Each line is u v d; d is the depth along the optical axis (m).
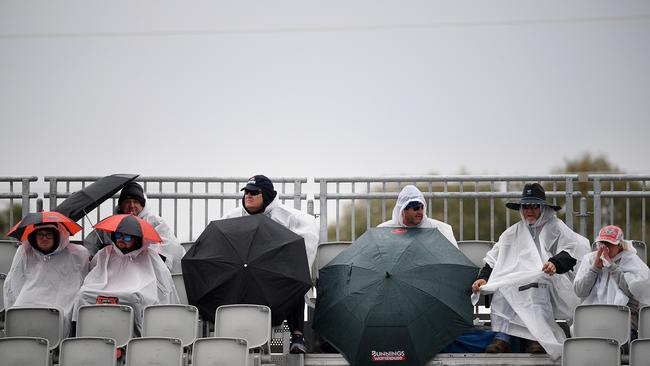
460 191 47.19
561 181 47.16
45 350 35.75
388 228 40.97
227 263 38.62
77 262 41.56
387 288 38.16
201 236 39.91
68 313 40.34
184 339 37.84
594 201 47.12
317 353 40.94
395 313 37.75
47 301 40.66
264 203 41.88
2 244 45.91
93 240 43.28
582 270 39.97
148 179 47.47
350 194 47.31
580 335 38.03
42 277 40.94
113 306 38.03
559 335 39.91
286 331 43.56
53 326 38.12
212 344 35.56
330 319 38.84
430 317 37.84
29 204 48.41
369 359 37.66
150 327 37.88
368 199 47.38
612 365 36.19
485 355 38.97
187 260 39.31
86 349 35.47
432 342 37.66
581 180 47.12
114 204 47.91
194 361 35.47
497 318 40.19
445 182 47.12
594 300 40.06
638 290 39.16
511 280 39.88
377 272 38.62
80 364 35.34
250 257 38.62
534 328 39.16
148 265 40.84
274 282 38.44
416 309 37.84
